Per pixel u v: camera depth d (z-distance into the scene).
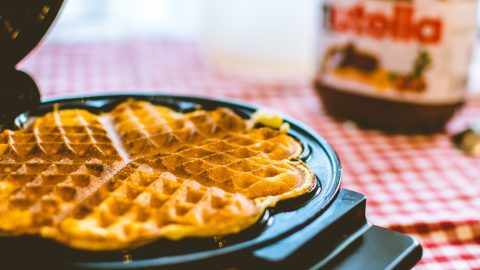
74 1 0.75
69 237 0.28
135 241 0.28
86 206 0.31
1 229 0.29
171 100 0.40
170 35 0.77
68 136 0.37
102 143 0.36
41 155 0.35
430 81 0.50
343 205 0.33
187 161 0.35
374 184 0.46
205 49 0.67
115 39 0.74
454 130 0.53
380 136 0.52
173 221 0.30
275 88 0.61
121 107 0.40
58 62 0.65
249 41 0.63
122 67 0.65
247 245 0.28
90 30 0.75
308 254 0.30
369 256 0.32
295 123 0.38
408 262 0.32
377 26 0.50
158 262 0.26
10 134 0.36
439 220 0.41
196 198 0.33
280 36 0.63
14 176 0.33
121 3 0.77
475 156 0.50
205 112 0.39
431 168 0.48
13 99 0.37
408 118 0.51
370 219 0.42
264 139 0.37
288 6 0.62
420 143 0.51
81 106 0.39
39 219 0.29
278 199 0.33
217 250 0.28
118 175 0.34
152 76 0.62
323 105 0.55
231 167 0.35
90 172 0.34
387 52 0.50
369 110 0.52
